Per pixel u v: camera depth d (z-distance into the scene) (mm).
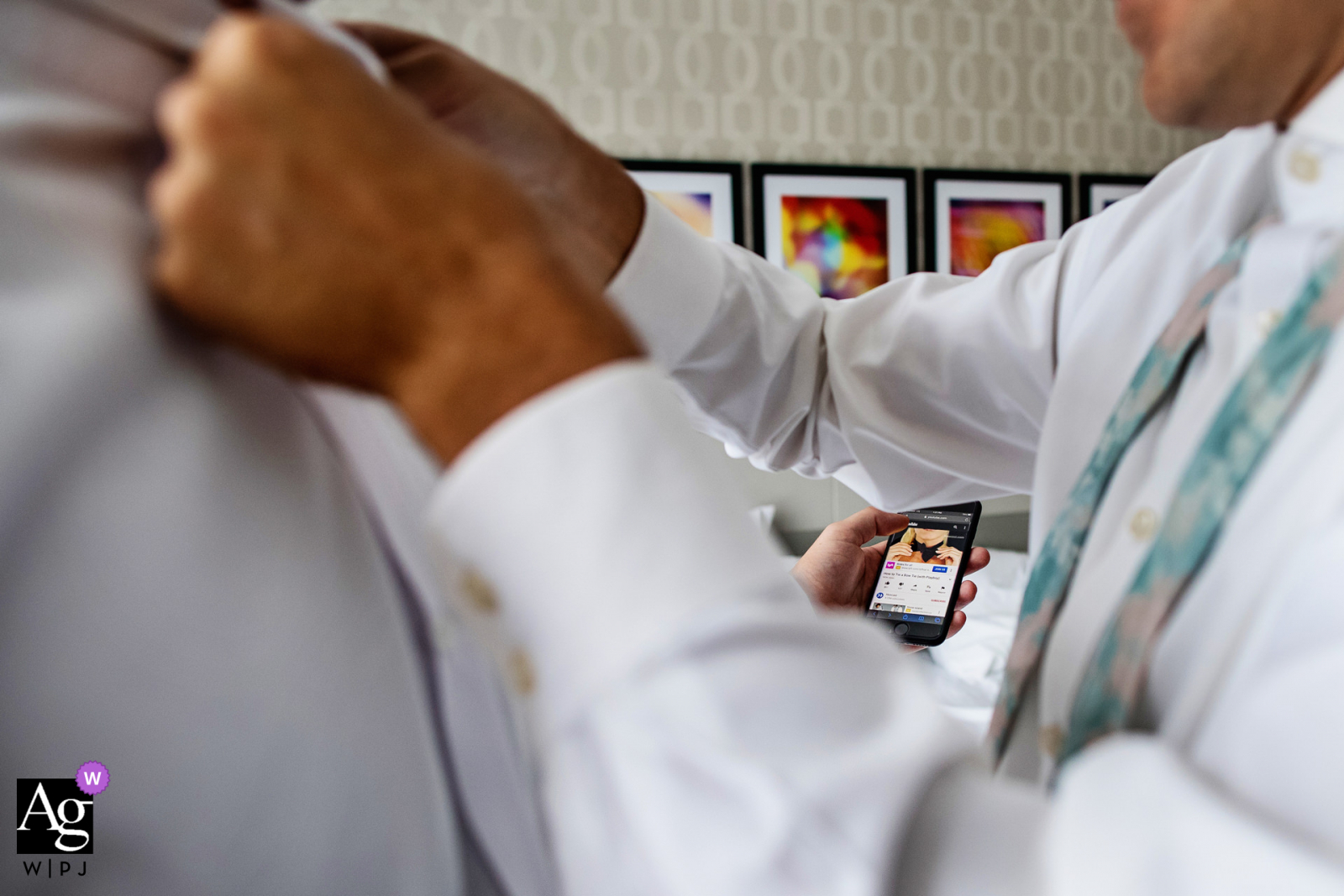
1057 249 703
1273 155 473
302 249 255
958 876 265
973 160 2963
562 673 274
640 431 278
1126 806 257
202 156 252
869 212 2852
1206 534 375
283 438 302
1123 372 570
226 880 274
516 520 272
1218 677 344
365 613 311
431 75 508
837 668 286
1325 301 371
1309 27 409
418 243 264
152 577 257
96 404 249
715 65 2738
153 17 306
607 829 269
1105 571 446
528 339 273
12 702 244
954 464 770
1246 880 229
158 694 258
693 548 276
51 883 253
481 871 369
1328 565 280
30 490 237
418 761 317
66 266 253
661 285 664
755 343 750
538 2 2596
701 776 258
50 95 274
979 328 718
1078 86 3027
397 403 281
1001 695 498
